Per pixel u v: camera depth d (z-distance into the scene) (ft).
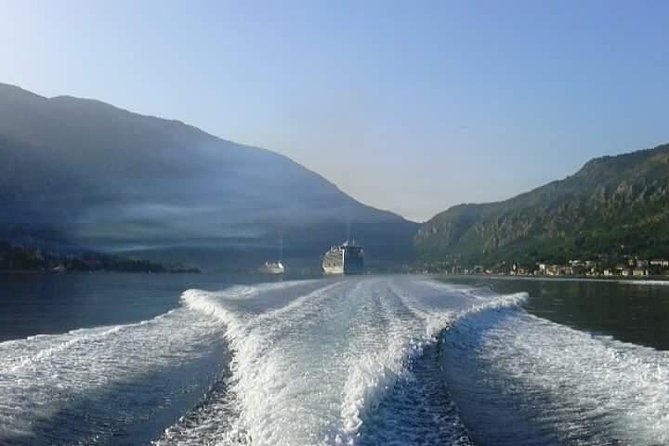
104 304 139.33
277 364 57.52
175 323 97.96
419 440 40.40
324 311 114.11
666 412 48.03
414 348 71.41
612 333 103.19
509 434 43.06
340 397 43.93
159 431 41.14
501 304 144.97
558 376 61.82
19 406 44.14
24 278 264.52
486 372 64.08
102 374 56.44
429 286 214.90
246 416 43.21
